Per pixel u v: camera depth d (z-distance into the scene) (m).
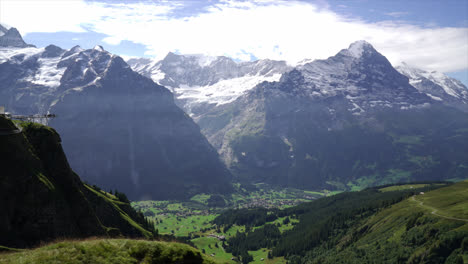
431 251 177.88
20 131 89.94
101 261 43.72
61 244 46.88
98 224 102.06
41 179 87.06
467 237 172.50
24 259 42.41
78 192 100.06
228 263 50.25
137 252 46.62
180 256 46.84
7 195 77.06
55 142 100.88
